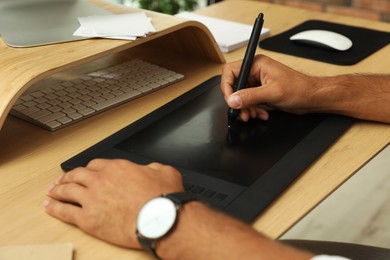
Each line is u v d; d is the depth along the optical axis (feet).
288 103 3.10
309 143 2.85
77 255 2.14
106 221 2.19
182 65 3.96
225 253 2.05
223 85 3.27
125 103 3.36
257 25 3.26
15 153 2.82
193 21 3.67
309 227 6.06
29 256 2.08
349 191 6.59
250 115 3.09
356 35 4.58
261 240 2.09
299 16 5.12
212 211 2.19
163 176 2.34
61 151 2.85
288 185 2.51
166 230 2.10
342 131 3.01
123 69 3.79
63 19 3.59
